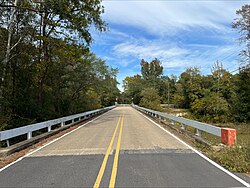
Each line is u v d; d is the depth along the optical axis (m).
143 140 12.52
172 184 5.84
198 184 5.83
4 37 19.34
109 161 8.16
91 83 37.22
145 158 8.53
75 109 36.44
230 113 38.31
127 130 17.19
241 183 5.89
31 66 21.81
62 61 24.84
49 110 25.14
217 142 10.83
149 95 77.25
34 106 21.33
